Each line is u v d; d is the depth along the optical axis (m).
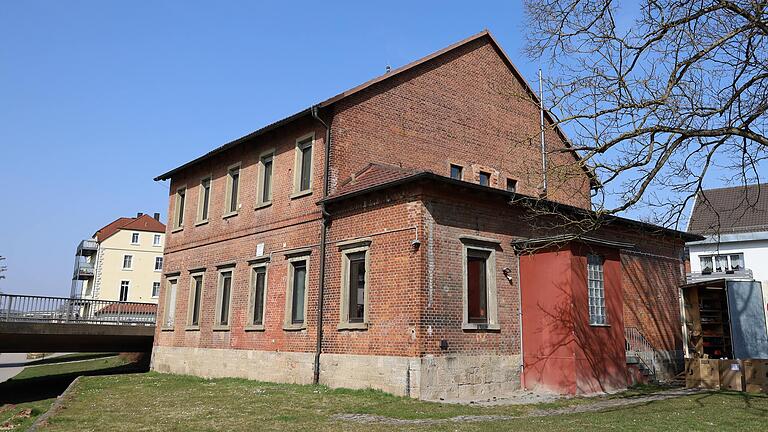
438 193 15.47
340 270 16.95
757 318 19.98
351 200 17.06
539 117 24.83
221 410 12.58
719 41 10.72
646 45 11.77
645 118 11.80
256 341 19.84
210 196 24.73
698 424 10.61
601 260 16.97
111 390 17.03
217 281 22.89
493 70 23.75
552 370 15.78
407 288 14.82
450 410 12.39
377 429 10.12
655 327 20.66
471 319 15.74
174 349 24.88
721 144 11.77
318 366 16.92
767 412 11.98
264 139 21.59
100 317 32.38
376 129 19.22
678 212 12.71
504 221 17.09
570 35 12.58
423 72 20.98
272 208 20.39
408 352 14.45
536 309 16.55
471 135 22.16
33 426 10.88
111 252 75.75
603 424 10.65
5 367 49.75
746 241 36.16
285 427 10.43
